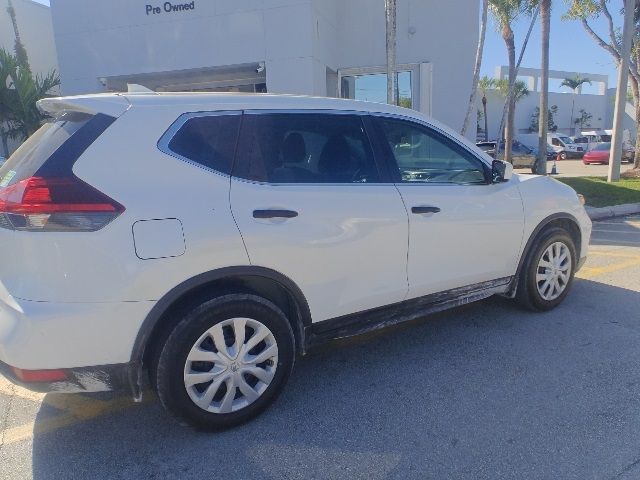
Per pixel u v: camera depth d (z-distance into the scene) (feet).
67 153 8.48
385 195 11.28
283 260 9.91
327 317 10.86
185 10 41.78
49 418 10.61
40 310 8.18
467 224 12.60
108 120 8.87
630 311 15.47
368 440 9.48
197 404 9.39
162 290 8.77
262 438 9.64
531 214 14.08
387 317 11.89
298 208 10.09
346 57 49.62
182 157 9.27
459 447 9.19
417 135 12.36
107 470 8.89
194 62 42.37
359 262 10.93
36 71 68.90
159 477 8.67
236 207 9.45
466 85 48.14
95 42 43.83
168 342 8.98
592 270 20.24
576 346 13.11
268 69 40.98
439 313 15.72
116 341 8.60
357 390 11.29
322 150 10.89
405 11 48.01
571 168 91.15
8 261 8.45
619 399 10.56
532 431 9.57
